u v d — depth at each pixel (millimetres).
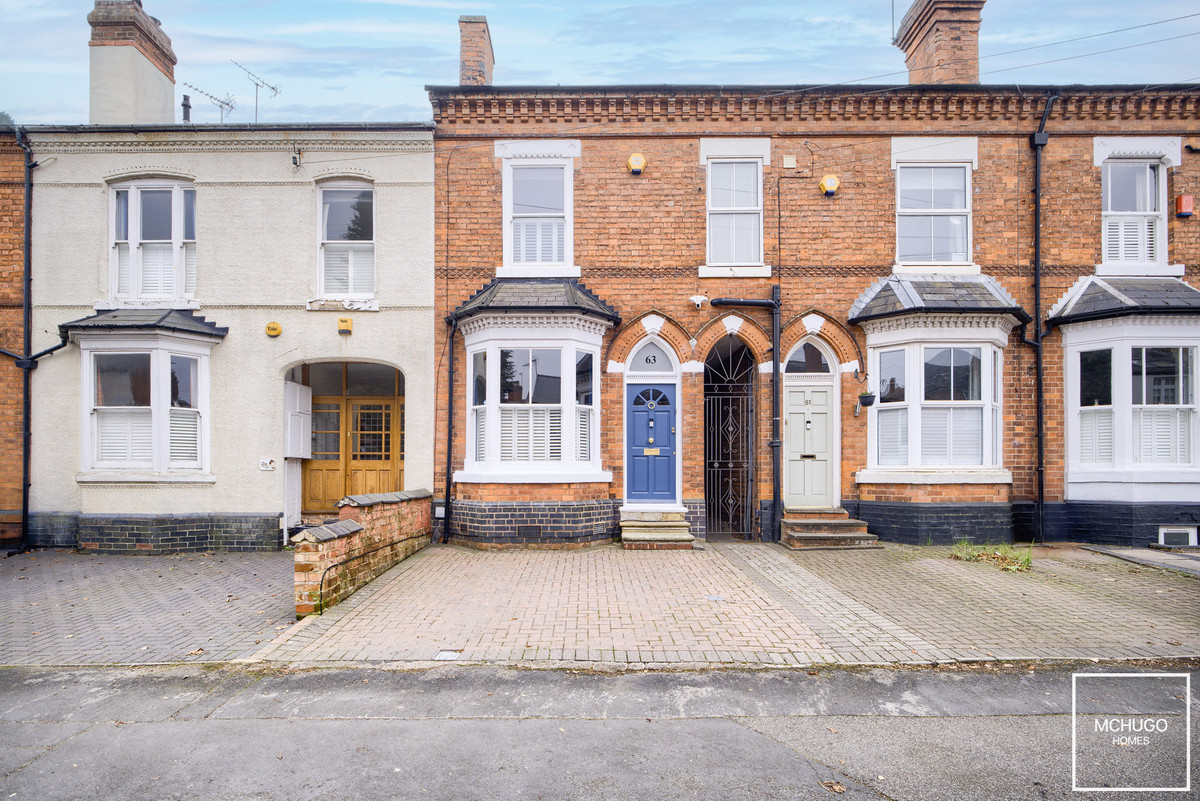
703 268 10195
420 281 10266
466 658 5289
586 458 9984
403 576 7793
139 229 10430
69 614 6617
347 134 10312
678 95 10188
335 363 11133
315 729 4215
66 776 3668
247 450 10102
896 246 10250
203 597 7266
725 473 10648
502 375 9727
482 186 10352
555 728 4211
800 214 10297
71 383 10055
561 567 8266
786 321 10203
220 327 10180
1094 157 10211
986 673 5047
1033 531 9859
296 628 5941
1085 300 9844
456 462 10078
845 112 10250
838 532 9516
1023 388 10000
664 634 5801
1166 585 7395
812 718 4352
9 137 10281
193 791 3525
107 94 11078
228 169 10305
